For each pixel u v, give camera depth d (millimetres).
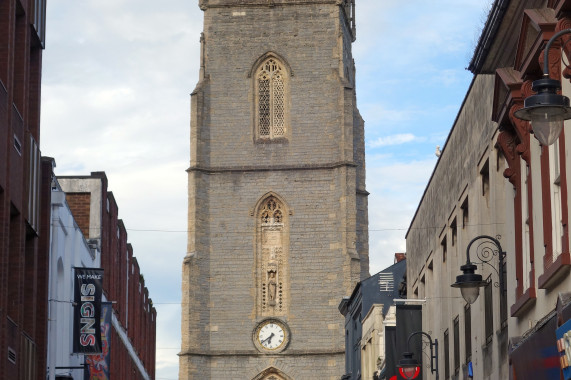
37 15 41594
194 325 91625
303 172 94250
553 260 24297
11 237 37562
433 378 45406
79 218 73375
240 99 95688
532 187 26344
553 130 17625
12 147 36031
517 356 27047
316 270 92938
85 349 56594
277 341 91938
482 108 33500
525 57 24531
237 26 96562
